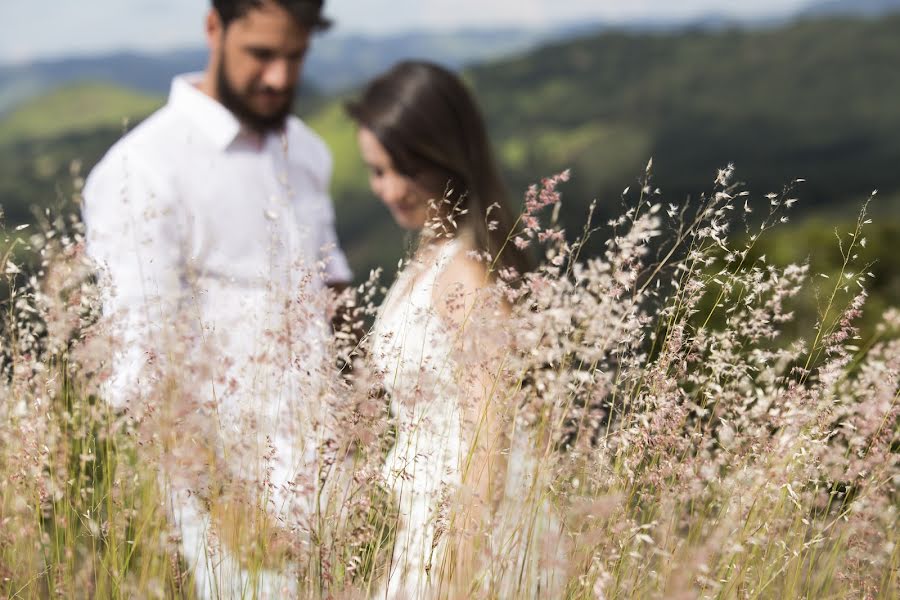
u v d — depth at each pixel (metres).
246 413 1.40
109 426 1.47
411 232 1.70
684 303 1.44
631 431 1.44
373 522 1.43
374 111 2.06
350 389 1.39
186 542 1.63
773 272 1.47
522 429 1.47
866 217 1.48
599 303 1.44
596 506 1.30
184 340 1.45
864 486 1.48
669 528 1.42
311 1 2.39
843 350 1.47
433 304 1.54
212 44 2.56
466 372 1.42
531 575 1.40
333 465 1.39
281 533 1.39
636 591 1.40
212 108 2.43
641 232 1.37
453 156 2.02
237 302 1.93
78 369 1.48
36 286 1.46
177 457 1.33
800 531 1.47
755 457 1.46
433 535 1.38
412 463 1.45
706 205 1.39
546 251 1.42
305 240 2.22
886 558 1.48
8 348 1.46
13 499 1.43
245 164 2.46
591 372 1.42
